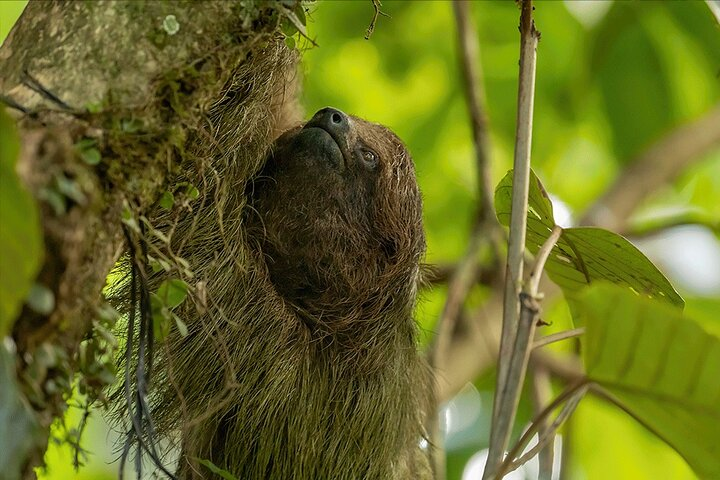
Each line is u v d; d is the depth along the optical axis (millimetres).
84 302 3461
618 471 8984
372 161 7141
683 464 8859
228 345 6375
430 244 11078
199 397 6164
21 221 2768
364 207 7121
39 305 3127
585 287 5277
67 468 8516
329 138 6828
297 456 6637
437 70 10805
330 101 10695
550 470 5781
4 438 3125
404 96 10977
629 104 9680
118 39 3732
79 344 3672
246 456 6465
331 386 6977
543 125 10359
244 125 5984
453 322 8148
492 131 10562
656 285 4984
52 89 3570
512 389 3904
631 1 9406
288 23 4625
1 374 3053
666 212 11422
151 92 3783
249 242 6824
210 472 6379
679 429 4184
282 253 6914
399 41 10672
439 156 10977
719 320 9430
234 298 6418
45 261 3178
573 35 10031
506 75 10500
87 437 8703
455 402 10562
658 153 9828
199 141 4723
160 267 4406
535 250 5164
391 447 7145
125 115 3678
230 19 4141
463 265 8242
